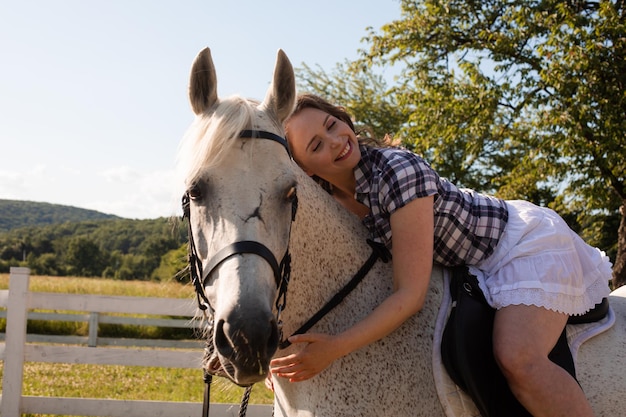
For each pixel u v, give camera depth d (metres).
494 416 1.89
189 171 1.79
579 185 10.80
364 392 1.95
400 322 1.88
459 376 1.88
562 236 2.02
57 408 5.03
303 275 2.01
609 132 9.68
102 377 8.38
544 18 10.88
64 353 5.14
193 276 1.87
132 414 5.00
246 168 1.75
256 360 1.55
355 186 2.22
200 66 1.90
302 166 2.26
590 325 2.06
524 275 1.93
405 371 1.96
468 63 11.62
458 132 12.46
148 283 20.80
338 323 2.04
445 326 1.99
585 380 1.97
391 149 2.16
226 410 4.94
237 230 1.69
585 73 10.04
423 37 12.97
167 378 8.48
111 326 11.98
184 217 1.94
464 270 2.07
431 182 1.98
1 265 59.22
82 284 18.80
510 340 1.83
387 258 2.16
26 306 5.07
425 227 1.94
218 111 1.83
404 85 14.42
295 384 2.02
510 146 13.27
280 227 1.78
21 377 5.01
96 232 84.62
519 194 11.55
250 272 1.64
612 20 9.86
